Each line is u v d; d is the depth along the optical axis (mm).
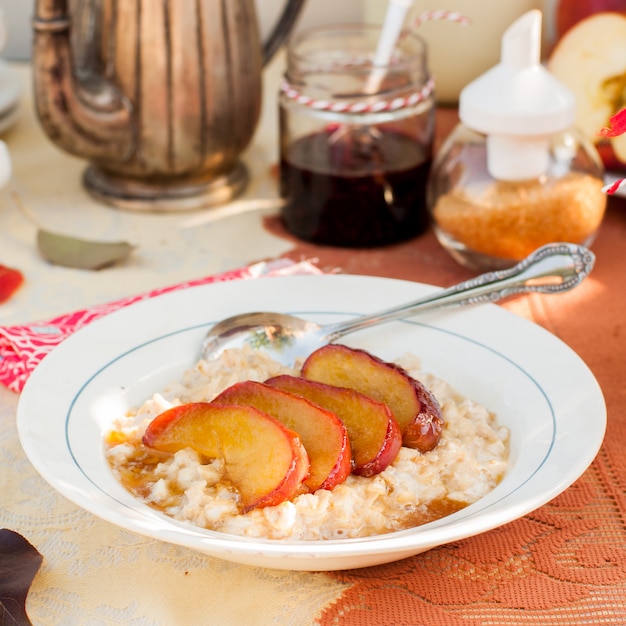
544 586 843
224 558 831
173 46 1052
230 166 1127
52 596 841
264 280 963
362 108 1048
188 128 1071
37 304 1021
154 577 849
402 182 1055
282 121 1073
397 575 848
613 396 940
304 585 844
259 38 1104
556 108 996
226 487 848
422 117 1063
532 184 1010
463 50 1191
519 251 1017
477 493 854
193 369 917
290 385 886
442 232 1034
